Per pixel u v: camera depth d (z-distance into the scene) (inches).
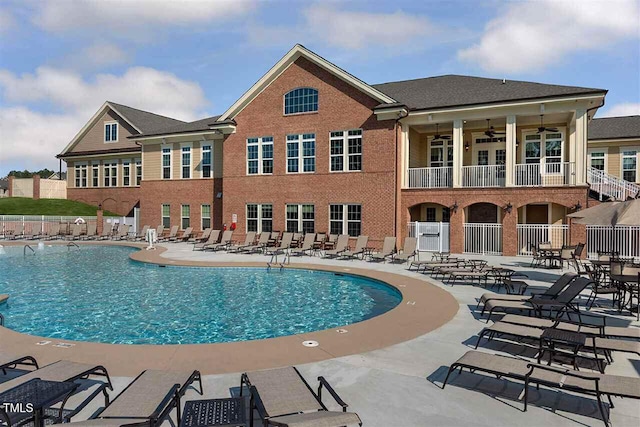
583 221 428.1
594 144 1154.7
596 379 186.1
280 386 186.5
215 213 1209.4
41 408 166.1
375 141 935.0
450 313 392.2
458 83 1085.8
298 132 1022.4
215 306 480.1
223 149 1121.4
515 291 498.9
